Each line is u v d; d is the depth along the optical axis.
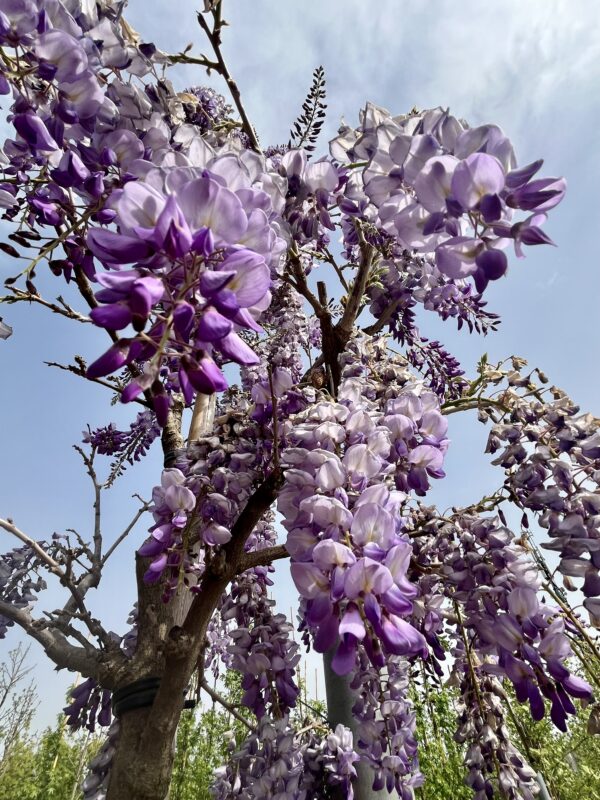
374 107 0.35
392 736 0.52
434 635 0.51
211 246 0.21
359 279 0.67
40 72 0.27
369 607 0.25
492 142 0.26
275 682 0.53
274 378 0.49
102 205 0.31
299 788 0.56
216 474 0.46
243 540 0.46
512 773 0.52
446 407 0.67
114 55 0.34
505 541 0.44
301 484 0.36
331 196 0.44
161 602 0.55
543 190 0.24
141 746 0.43
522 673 0.35
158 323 0.22
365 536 0.29
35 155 0.32
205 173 0.24
